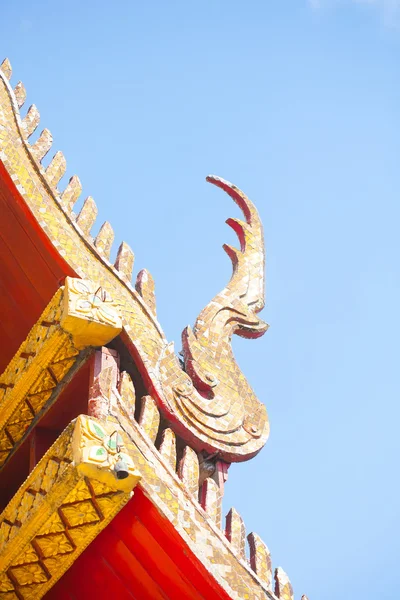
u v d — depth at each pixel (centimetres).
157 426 1176
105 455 995
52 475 1016
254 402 1287
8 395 1216
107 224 1341
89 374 1168
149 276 1323
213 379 1269
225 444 1225
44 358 1169
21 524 1048
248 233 1452
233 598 1062
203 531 1093
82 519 1032
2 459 1262
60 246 1248
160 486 1092
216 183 1489
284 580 1136
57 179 1327
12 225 1277
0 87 1386
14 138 1327
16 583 1088
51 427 1241
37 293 1284
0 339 1345
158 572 1091
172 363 1235
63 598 1169
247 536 1167
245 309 1370
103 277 1263
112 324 1140
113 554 1113
